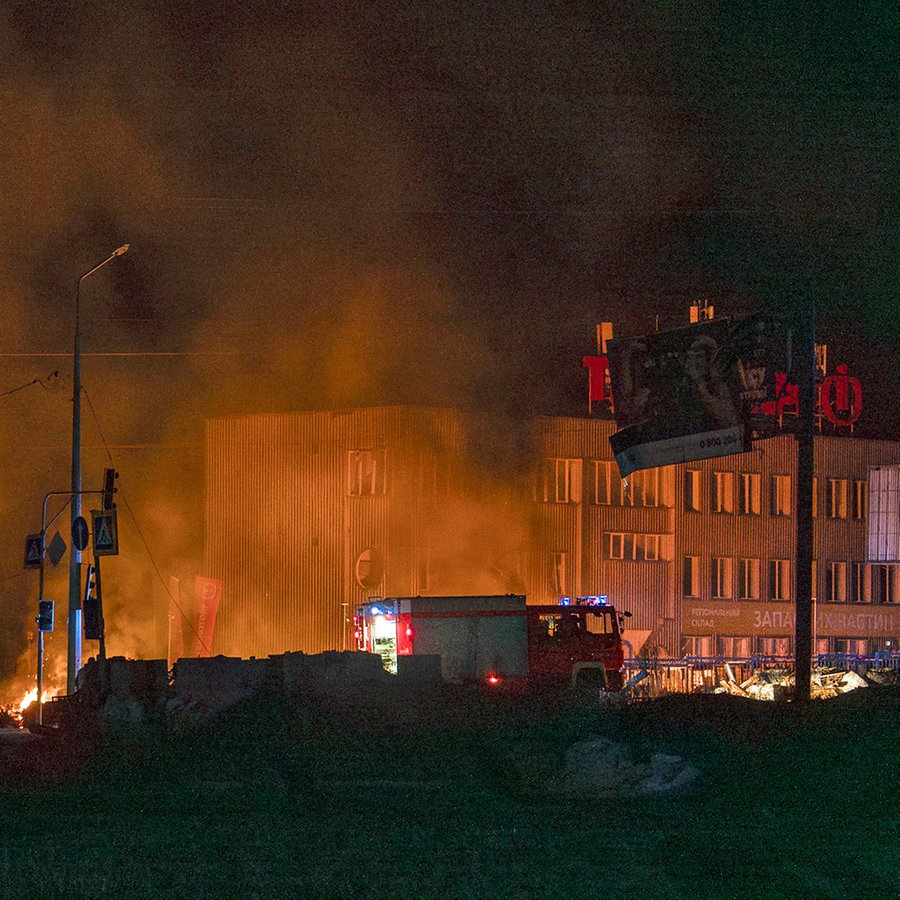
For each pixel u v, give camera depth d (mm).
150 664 53094
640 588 126500
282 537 122562
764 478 133125
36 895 21922
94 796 37000
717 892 22297
